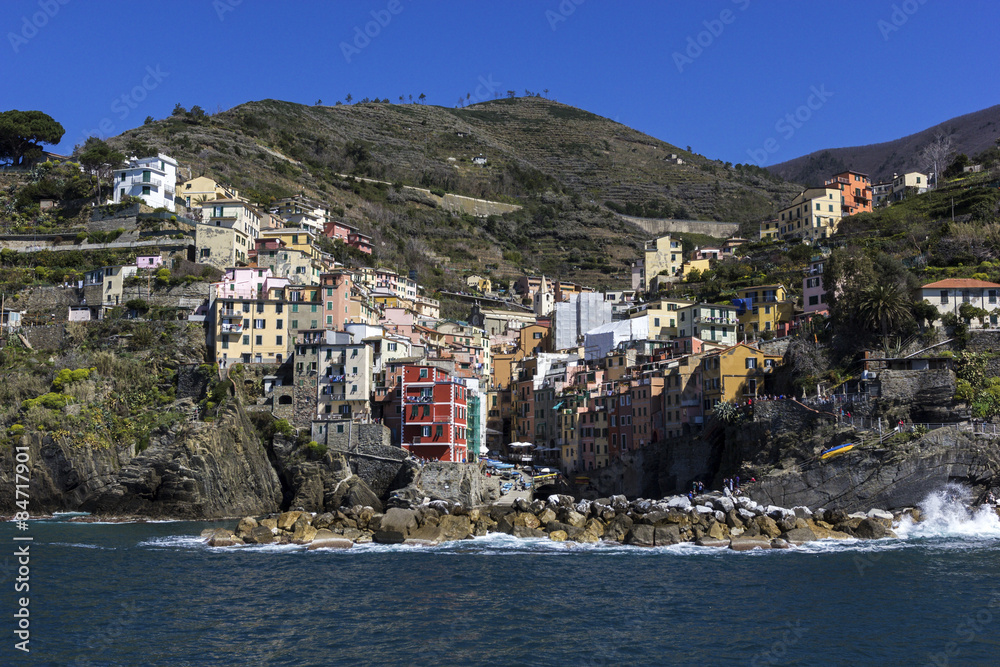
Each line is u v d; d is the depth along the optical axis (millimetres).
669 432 143625
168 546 105000
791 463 119125
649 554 99812
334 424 143875
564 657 59375
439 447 144250
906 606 72125
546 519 120188
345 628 66250
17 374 148500
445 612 71250
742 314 176375
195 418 142375
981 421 116938
